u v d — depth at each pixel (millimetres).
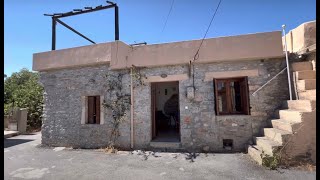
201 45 7883
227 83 8117
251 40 7543
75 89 9109
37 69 9586
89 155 7602
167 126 12609
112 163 6602
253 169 5625
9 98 18031
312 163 5668
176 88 13078
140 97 8383
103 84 8742
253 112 7559
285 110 6680
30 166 6516
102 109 8672
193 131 7875
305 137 5742
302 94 6742
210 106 7816
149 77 8344
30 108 15867
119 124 8422
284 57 7512
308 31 7293
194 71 8016
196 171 5699
